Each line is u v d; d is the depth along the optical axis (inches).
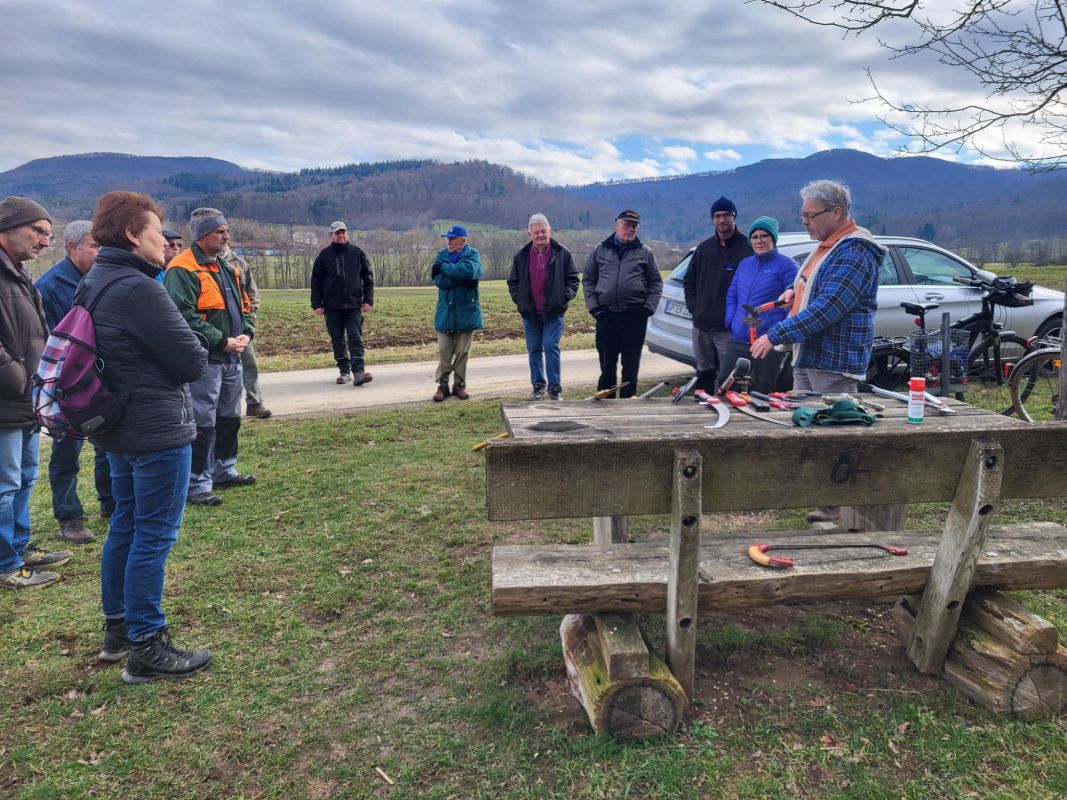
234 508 178.2
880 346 263.6
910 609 105.3
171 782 83.9
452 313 290.0
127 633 109.2
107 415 95.1
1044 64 169.9
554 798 78.5
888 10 168.9
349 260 331.0
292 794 81.4
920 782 79.4
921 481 87.8
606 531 123.5
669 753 84.4
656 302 257.3
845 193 141.0
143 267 100.3
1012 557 97.4
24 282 133.4
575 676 94.9
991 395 275.9
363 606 128.0
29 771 85.9
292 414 281.1
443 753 87.3
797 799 77.4
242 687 103.0
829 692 96.9
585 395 310.3
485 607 126.2
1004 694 89.8
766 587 92.5
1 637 118.1
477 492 188.5
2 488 133.0
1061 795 76.9
